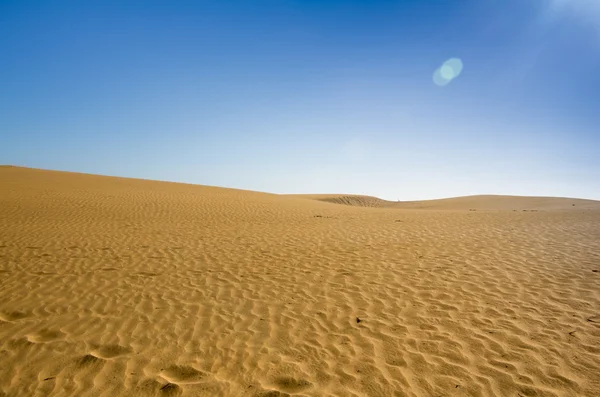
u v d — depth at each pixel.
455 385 3.53
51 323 5.05
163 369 3.92
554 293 5.74
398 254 8.85
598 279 6.30
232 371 3.87
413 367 3.87
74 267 7.85
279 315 5.35
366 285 6.57
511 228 12.34
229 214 17.62
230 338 4.64
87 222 13.86
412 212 20.66
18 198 18.52
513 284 6.26
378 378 3.69
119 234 11.78
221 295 6.21
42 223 13.19
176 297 6.11
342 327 4.91
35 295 6.13
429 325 4.84
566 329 4.52
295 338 4.62
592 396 3.26
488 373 3.69
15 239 10.43
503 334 4.47
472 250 9.01
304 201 28.30
